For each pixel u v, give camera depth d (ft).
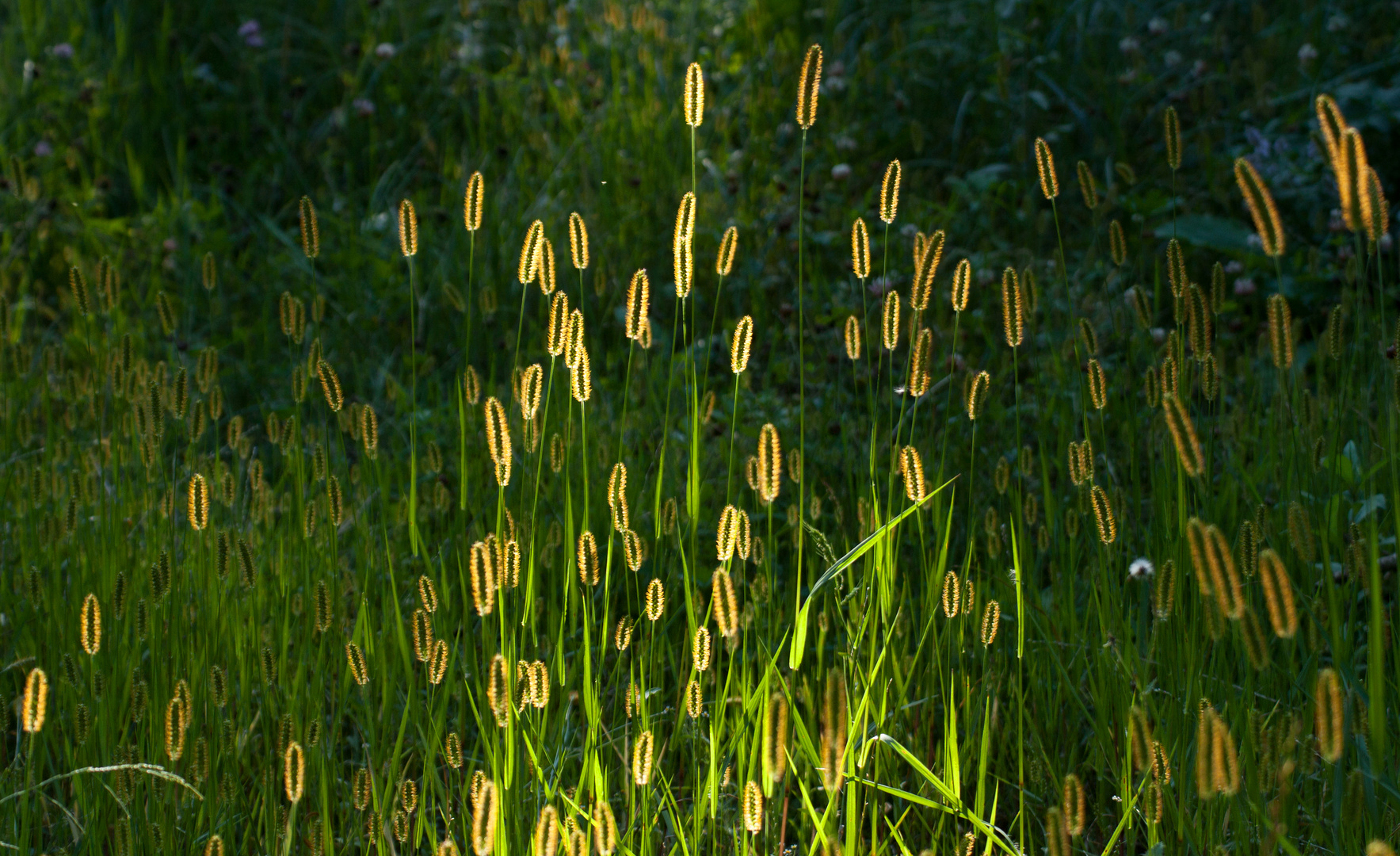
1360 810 5.29
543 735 6.61
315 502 8.34
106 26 21.94
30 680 5.08
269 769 6.80
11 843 6.70
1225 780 5.00
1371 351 10.25
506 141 18.99
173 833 6.63
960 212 16.89
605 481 10.43
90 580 8.61
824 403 11.95
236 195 18.67
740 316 15.30
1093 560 8.58
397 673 7.72
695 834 6.45
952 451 11.00
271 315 15.93
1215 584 4.91
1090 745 7.95
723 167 17.78
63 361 10.83
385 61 20.36
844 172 16.37
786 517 10.75
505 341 14.76
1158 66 19.56
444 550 9.50
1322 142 13.79
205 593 8.09
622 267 16.03
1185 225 15.28
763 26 20.53
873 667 6.77
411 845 7.13
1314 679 7.05
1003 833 7.32
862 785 7.18
